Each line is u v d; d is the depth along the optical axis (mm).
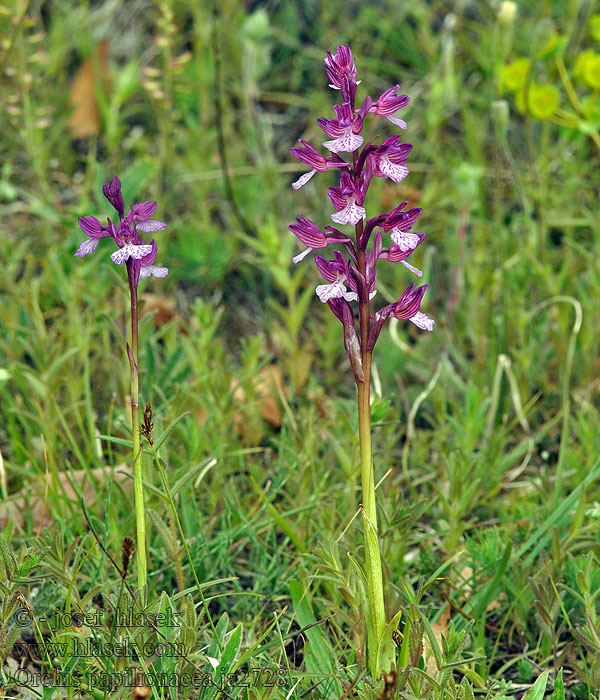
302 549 1094
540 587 1042
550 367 1361
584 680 1028
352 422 1145
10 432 1206
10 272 1361
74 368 1285
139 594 973
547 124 1567
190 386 1195
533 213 1584
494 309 1458
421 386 1345
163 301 1425
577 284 1337
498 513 1204
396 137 929
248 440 1260
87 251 951
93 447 1196
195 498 1159
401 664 974
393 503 1081
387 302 1488
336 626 1054
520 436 1307
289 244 1303
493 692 1047
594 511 1080
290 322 1314
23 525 1144
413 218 933
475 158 1633
